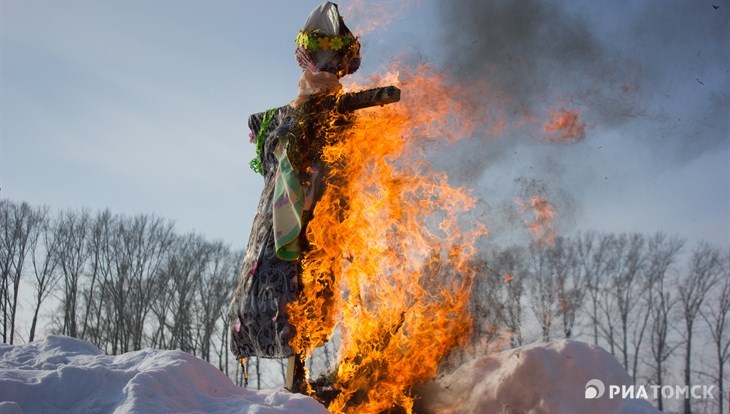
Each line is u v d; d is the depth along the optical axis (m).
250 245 4.03
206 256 44.53
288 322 3.80
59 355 3.69
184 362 3.33
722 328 30.89
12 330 40.34
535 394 3.44
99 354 3.91
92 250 43.69
